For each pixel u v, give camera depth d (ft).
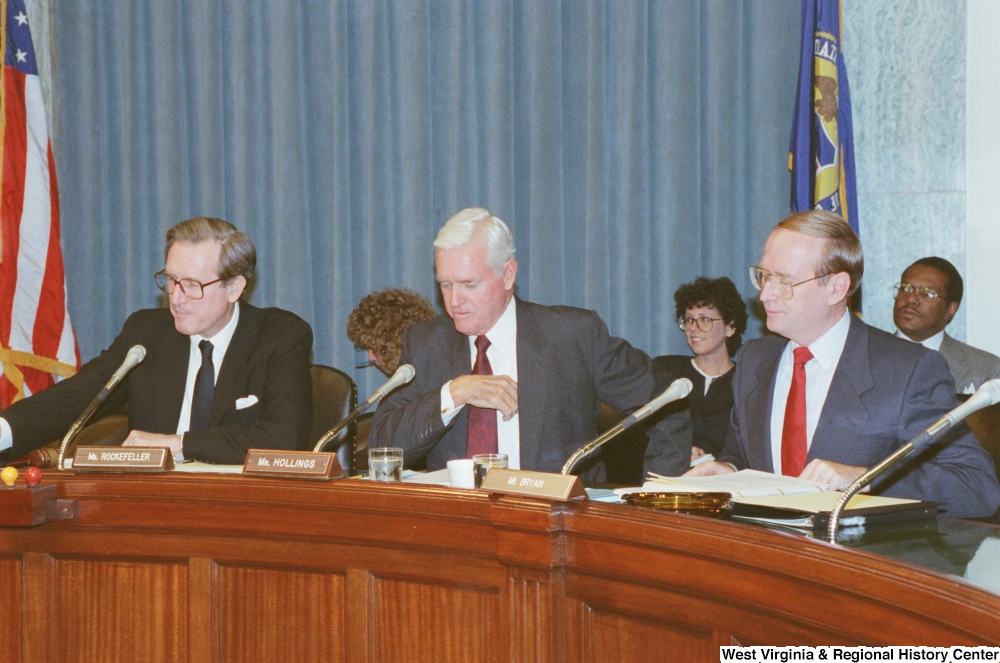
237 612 6.94
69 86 15.31
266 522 6.75
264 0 14.96
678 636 4.98
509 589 5.73
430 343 8.96
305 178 14.78
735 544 4.55
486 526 5.88
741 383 8.11
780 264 7.30
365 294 14.83
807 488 5.98
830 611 4.13
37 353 13.85
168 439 8.57
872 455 7.12
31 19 15.25
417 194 14.51
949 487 6.65
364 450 10.39
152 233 15.30
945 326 12.66
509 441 8.61
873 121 13.75
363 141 14.80
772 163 13.87
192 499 6.95
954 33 13.41
